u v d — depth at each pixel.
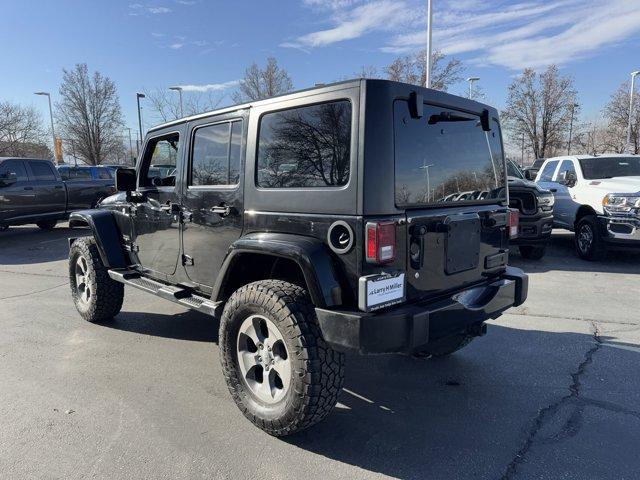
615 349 4.51
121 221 4.91
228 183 3.49
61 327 5.21
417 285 2.93
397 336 2.68
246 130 3.32
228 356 3.19
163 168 4.36
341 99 2.76
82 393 3.67
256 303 2.94
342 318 2.64
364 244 2.66
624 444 2.96
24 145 43.34
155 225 4.33
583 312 5.70
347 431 3.14
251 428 3.17
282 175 3.09
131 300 6.30
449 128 3.20
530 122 42.44
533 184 8.55
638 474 2.67
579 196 9.15
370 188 2.65
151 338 4.86
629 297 6.36
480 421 3.26
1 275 8.14
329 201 2.79
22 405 3.48
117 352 4.50
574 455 2.85
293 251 2.82
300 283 3.31
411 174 2.88
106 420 3.27
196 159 3.80
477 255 3.41
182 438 3.05
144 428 3.17
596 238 8.55
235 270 3.39
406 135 2.85
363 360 4.32
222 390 3.72
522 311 5.74
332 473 2.70
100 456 2.86
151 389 3.74
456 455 2.87
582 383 3.81
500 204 3.75
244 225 3.35
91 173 16.27
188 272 3.99
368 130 2.65
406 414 3.36
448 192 3.18
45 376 3.97
